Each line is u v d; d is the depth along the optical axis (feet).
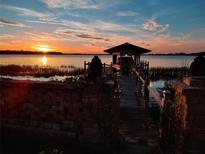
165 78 161.07
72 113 26.21
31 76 167.53
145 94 36.42
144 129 27.81
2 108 29.12
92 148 23.63
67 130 26.45
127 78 64.64
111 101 25.03
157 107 36.83
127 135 26.04
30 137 26.48
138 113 33.86
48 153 19.49
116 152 22.22
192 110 15.51
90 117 25.50
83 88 25.61
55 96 26.81
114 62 85.35
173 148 18.74
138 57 78.79
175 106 18.81
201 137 15.46
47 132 27.25
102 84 25.18
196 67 17.76
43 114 27.43
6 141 24.85
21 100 28.25
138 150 22.43
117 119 24.98
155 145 23.24
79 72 185.68
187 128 15.62
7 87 28.78
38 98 27.55
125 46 77.41
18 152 22.03
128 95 45.27
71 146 24.20
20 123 28.40
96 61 29.55
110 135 24.72
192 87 16.11
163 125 22.35
